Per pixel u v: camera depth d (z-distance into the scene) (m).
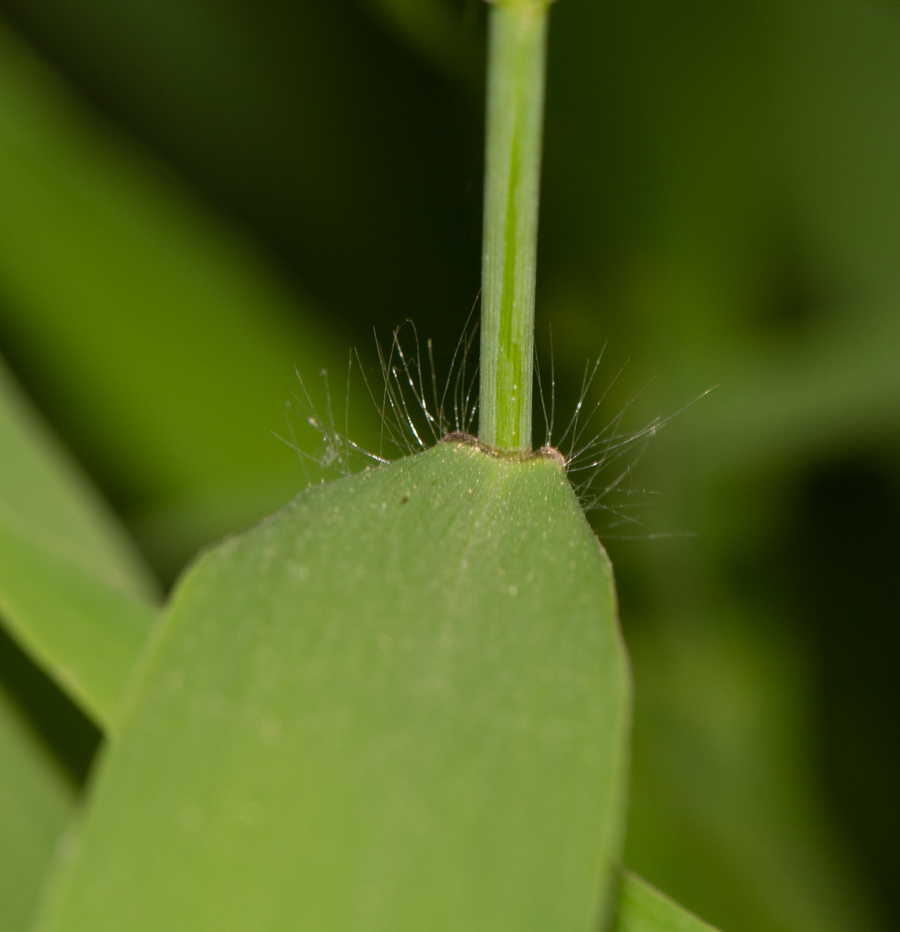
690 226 0.28
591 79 0.27
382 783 0.15
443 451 0.16
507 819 0.15
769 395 0.27
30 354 0.25
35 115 0.25
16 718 0.17
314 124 0.29
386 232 0.29
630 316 0.28
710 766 0.28
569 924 0.15
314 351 0.27
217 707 0.15
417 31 0.26
